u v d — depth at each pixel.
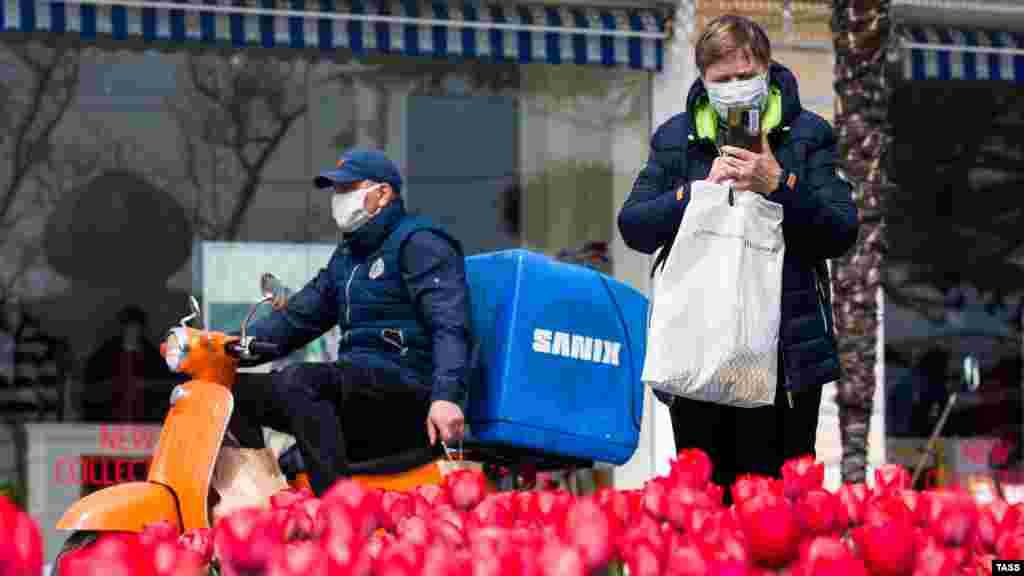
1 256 26.38
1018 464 30.80
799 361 12.87
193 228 27.17
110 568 3.86
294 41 26.50
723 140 12.98
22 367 26.31
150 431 26.58
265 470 14.94
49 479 26.16
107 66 26.91
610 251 29.00
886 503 6.17
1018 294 31.11
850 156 24.98
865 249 24.69
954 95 30.86
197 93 27.30
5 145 26.53
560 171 28.91
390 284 15.59
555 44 27.80
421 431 15.47
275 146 27.62
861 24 24.95
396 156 28.17
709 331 12.38
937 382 30.67
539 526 6.35
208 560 6.12
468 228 28.48
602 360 16.55
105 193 26.83
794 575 4.67
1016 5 30.05
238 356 14.95
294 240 27.59
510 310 16.00
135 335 26.67
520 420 15.87
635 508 6.46
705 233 12.49
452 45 27.20
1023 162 31.14
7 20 25.22
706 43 12.70
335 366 15.00
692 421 13.27
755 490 6.96
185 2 25.95
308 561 4.21
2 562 3.72
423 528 5.63
